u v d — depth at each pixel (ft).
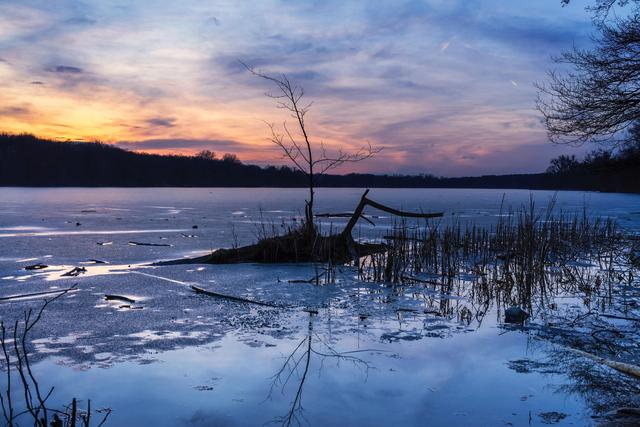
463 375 15.08
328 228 65.10
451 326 20.53
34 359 16.37
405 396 13.67
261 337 18.89
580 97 51.55
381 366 15.89
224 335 19.08
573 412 12.57
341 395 13.65
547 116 53.31
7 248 44.21
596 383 14.37
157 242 50.21
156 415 12.51
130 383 14.48
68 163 468.75
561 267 34.09
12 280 29.37
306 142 37.70
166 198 185.26
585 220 50.42
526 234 35.91
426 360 16.42
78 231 60.75
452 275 32.32
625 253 38.11
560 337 18.92
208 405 13.07
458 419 12.28
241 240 52.54
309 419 12.28
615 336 18.98
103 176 475.31
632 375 14.88
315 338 18.81
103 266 35.01
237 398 13.51
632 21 48.55
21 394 13.66
